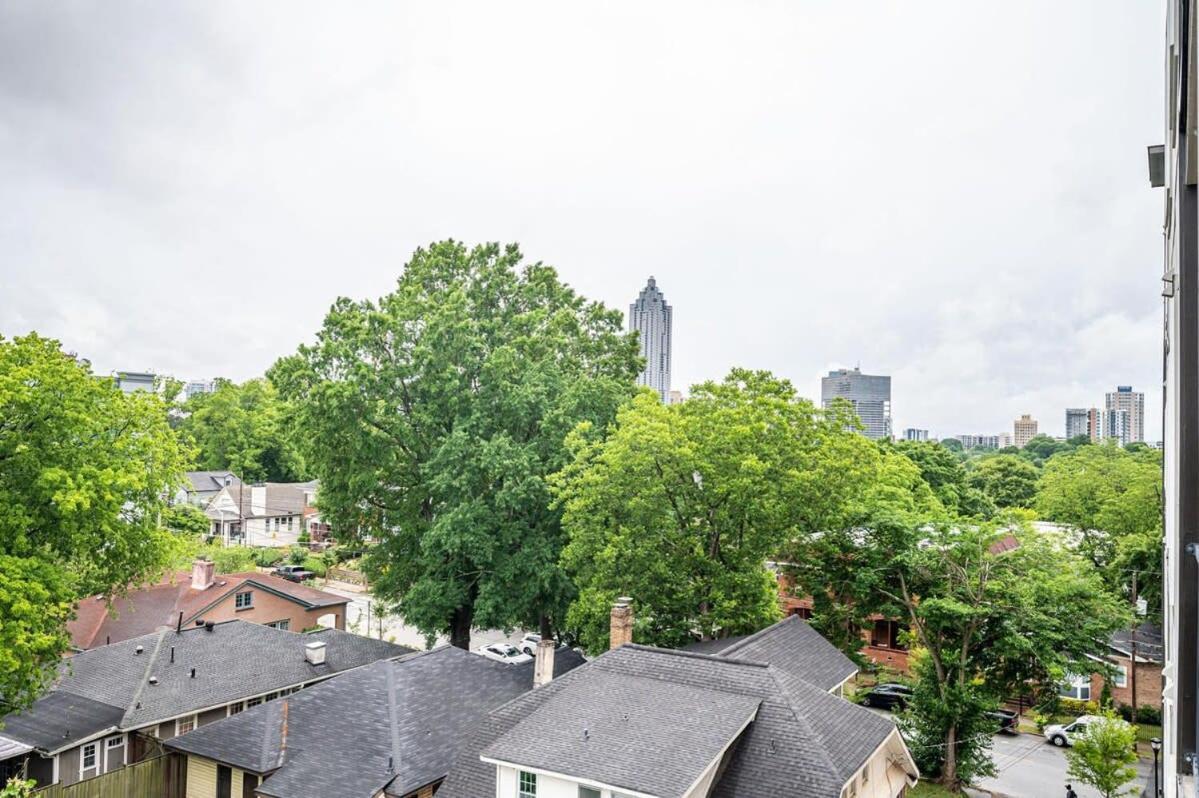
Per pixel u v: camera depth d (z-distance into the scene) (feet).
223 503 280.72
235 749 79.97
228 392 335.67
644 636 104.27
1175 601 34.27
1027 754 116.47
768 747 65.05
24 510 78.69
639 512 101.91
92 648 117.29
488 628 128.67
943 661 103.09
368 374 130.72
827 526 108.06
